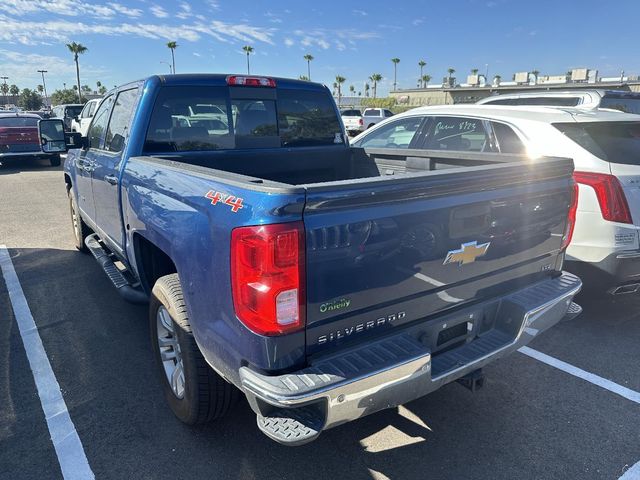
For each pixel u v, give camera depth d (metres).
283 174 4.31
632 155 4.21
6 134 15.25
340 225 2.02
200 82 3.80
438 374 2.37
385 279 2.22
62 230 7.72
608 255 4.01
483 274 2.67
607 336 4.29
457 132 5.29
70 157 5.96
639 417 3.17
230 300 2.12
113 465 2.70
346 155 4.71
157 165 3.02
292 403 1.92
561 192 3.00
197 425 3.00
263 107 4.16
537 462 2.75
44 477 2.61
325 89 4.57
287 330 1.99
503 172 2.59
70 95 74.19
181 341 2.68
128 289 3.76
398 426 3.06
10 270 5.79
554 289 2.96
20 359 3.80
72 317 4.53
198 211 2.36
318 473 2.66
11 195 10.87
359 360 2.13
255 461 2.74
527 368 3.77
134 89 3.82
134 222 3.31
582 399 3.37
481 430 3.03
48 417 3.10
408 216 2.22
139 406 3.22
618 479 2.63
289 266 1.93
